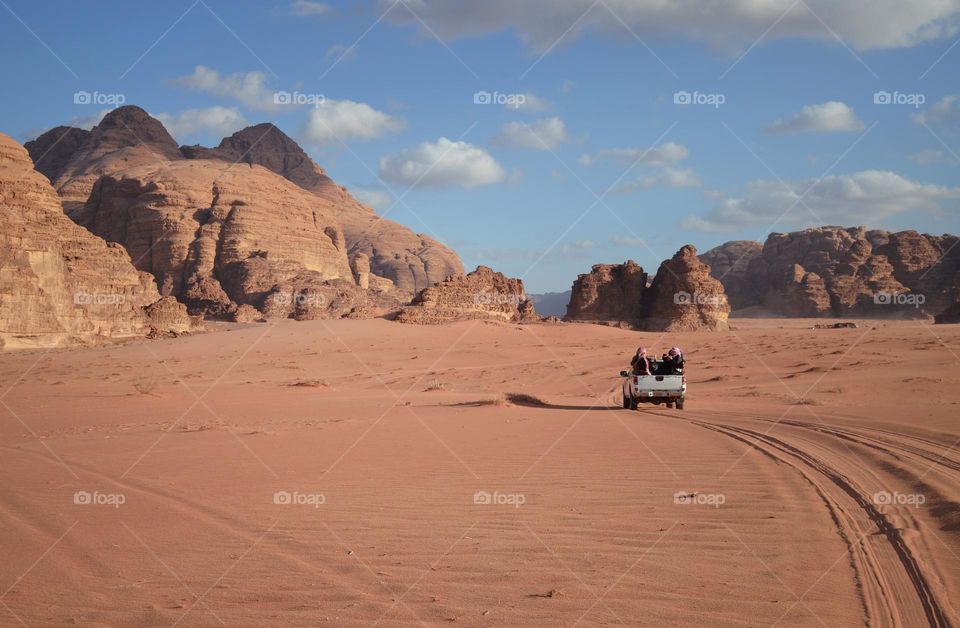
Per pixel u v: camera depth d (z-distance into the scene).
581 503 11.27
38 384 48.06
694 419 23.58
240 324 170.50
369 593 7.57
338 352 77.94
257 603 7.36
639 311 172.12
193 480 13.95
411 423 23.86
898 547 8.63
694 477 13.09
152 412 28.77
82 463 16.08
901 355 49.31
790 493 11.52
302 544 9.40
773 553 8.52
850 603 7.00
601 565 8.27
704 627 6.50
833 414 23.09
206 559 8.84
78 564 8.71
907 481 12.20
